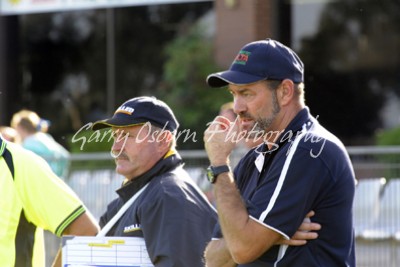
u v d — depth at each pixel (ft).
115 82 178.91
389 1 160.45
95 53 181.16
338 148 46.57
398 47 160.04
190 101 163.94
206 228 53.21
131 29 177.06
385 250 103.19
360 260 104.53
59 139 182.80
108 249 53.26
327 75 162.50
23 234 58.39
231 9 153.17
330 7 161.48
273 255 46.19
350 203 46.65
